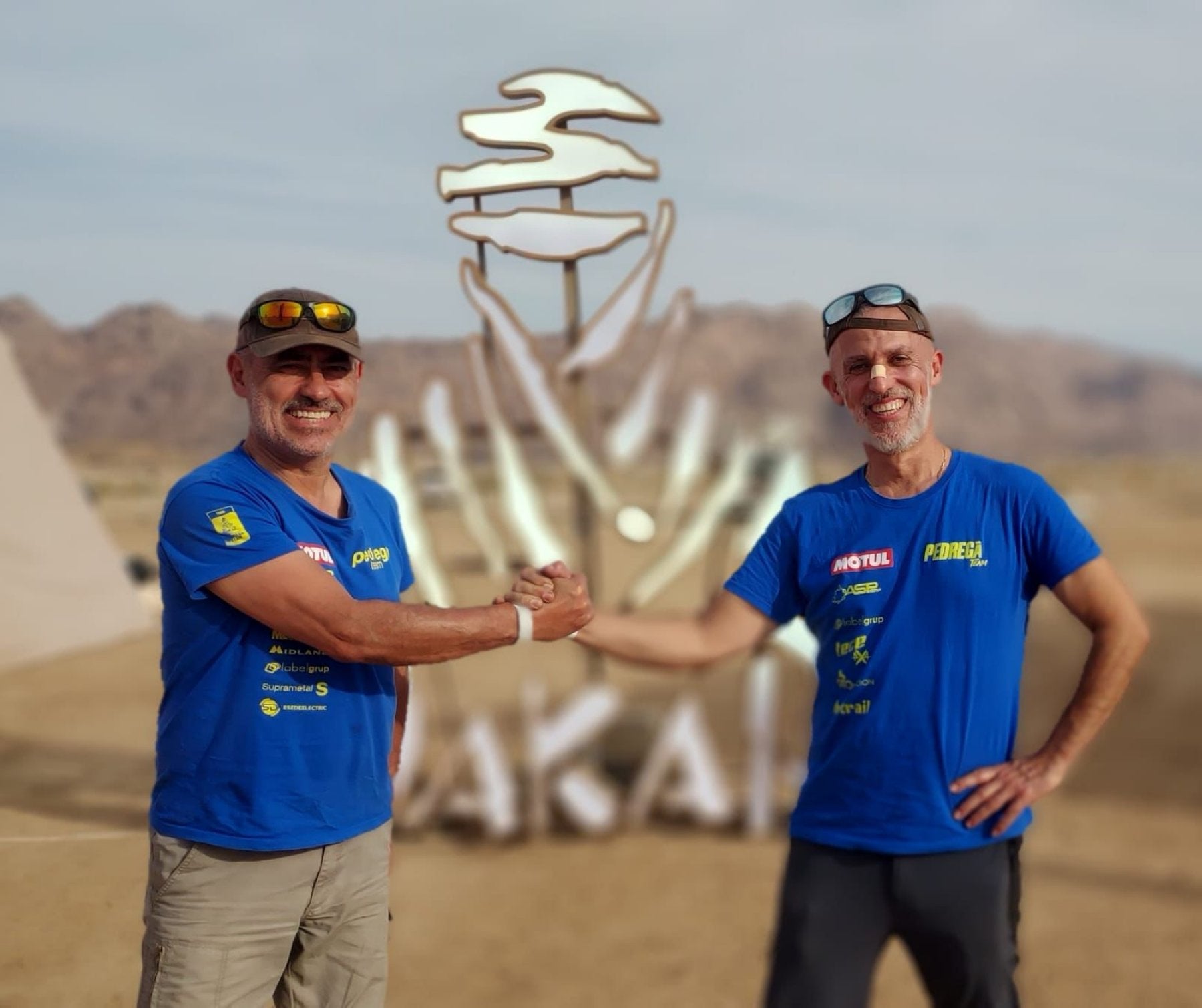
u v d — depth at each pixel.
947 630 2.14
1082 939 4.00
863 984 2.13
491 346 4.82
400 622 1.86
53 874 2.34
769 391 144.38
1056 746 2.13
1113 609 2.12
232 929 1.87
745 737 6.74
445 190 3.60
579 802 5.52
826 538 2.28
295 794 1.87
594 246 3.67
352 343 1.96
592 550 5.27
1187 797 5.75
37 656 7.16
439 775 5.80
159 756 1.92
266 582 1.82
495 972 3.71
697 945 3.97
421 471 5.02
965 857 2.10
